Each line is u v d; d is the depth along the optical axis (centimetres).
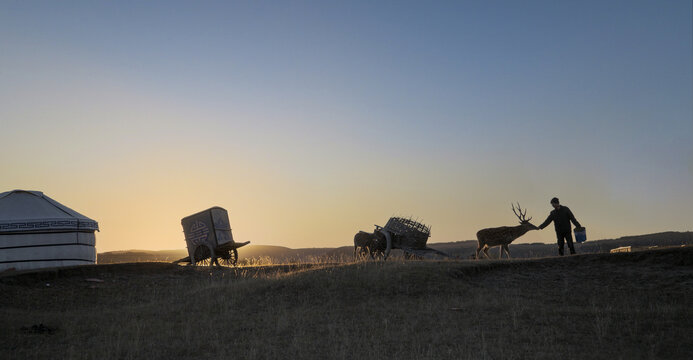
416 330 1355
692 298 1543
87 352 1241
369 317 1492
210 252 2681
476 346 1192
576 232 2144
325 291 1755
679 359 1062
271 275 2241
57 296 1986
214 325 1473
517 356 1109
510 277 1897
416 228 2753
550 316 1421
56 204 2684
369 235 2812
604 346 1165
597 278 1816
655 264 1852
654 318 1362
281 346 1259
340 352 1171
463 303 1595
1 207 2502
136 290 2103
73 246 2569
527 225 2403
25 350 1266
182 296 1933
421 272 1859
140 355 1223
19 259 2422
